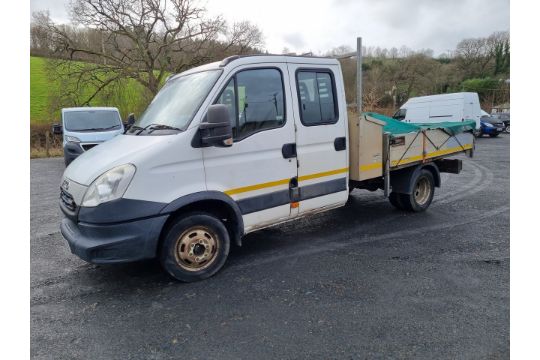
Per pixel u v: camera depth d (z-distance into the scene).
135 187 3.49
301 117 4.54
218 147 3.89
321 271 4.19
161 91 4.73
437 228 5.64
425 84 44.47
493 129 22.48
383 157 5.53
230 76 3.99
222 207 4.18
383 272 4.13
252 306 3.46
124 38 22.44
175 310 3.43
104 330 3.14
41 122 22.25
